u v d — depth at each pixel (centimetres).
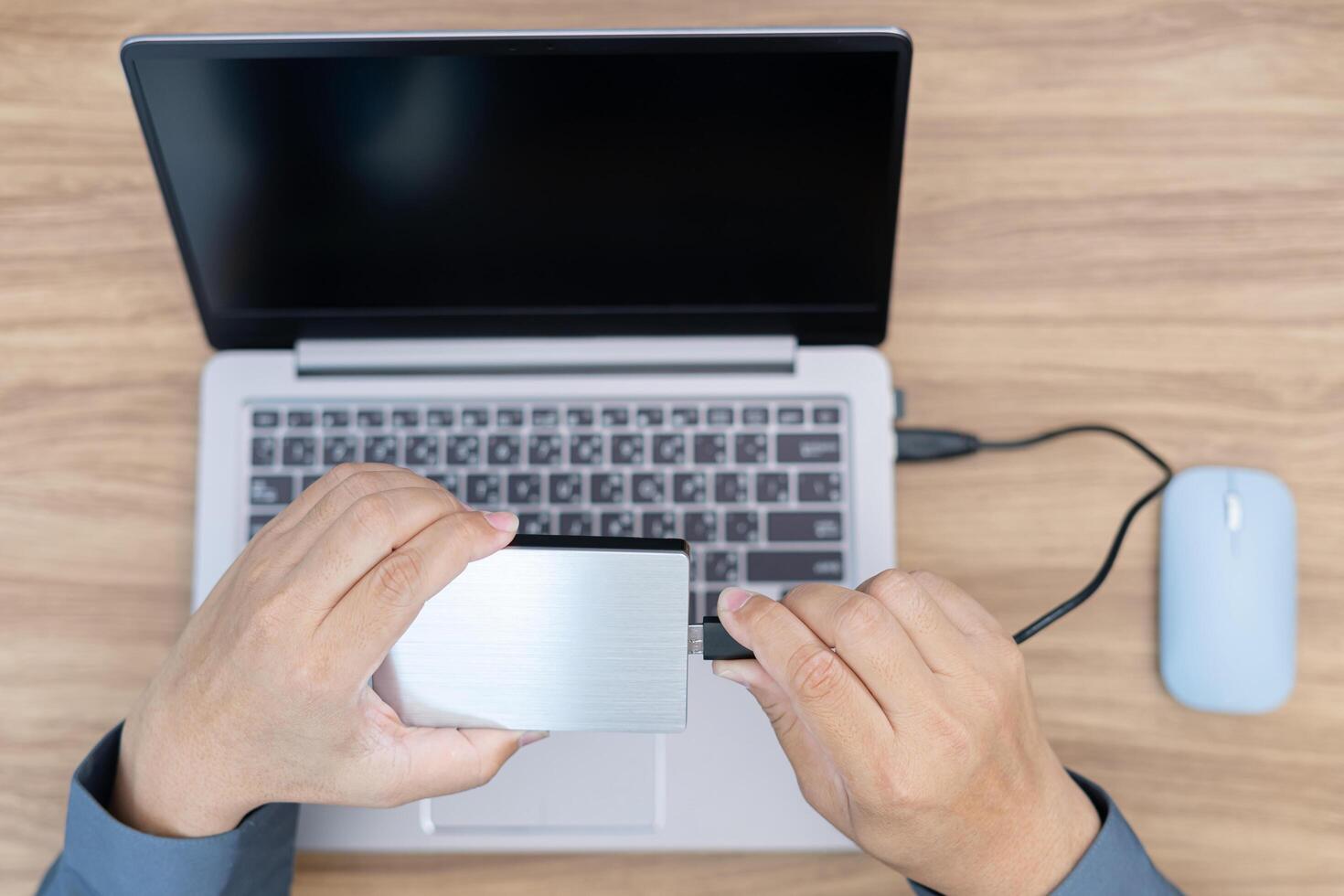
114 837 59
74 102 76
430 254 68
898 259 74
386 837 68
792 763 59
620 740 68
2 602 72
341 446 70
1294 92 74
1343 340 72
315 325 71
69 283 75
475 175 65
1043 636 70
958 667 54
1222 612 67
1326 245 73
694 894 69
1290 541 68
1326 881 68
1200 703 68
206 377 71
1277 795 69
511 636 55
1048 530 72
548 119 63
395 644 55
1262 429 72
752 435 70
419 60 61
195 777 57
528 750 68
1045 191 74
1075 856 59
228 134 63
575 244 68
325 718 53
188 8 76
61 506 73
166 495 73
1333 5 74
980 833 56
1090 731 70
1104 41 75
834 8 75
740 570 69
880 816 55
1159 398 73
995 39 75
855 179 65
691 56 61
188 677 56
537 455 70
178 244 67
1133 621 70
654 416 70
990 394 73
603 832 68
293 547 55
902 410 73
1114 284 74
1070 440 72
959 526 72
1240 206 74
